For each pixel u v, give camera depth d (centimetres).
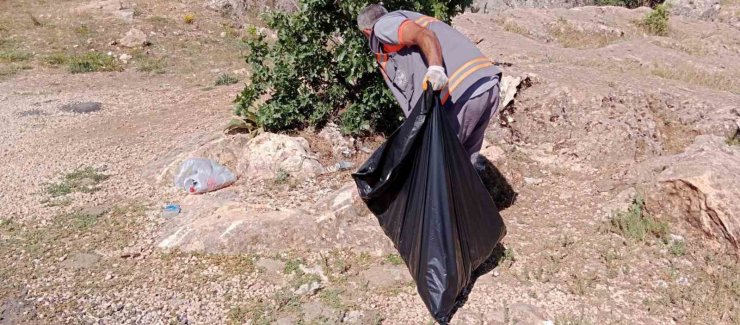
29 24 1326
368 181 418
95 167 621
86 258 458
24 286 427
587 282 421
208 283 426
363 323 384
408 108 421
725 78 887
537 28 1142
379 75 589
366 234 464
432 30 402
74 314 398
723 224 445
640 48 1003
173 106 843
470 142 436
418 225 389
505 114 637
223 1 1487
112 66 1133
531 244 466
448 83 394
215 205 512
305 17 595
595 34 1147
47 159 650
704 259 445
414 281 421
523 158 594
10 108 859
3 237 489
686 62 948
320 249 457
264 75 617
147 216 515
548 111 630
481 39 973
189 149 616
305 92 619
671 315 392
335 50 602
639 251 455
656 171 529
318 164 569
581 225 490
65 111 838
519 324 381
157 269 443
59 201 547
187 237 468
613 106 630
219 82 995
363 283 423
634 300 406
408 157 391
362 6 553
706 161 493
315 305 401
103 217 516
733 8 1505
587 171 574
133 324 389
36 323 390
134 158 639
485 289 415
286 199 526
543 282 423
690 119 649
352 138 605
